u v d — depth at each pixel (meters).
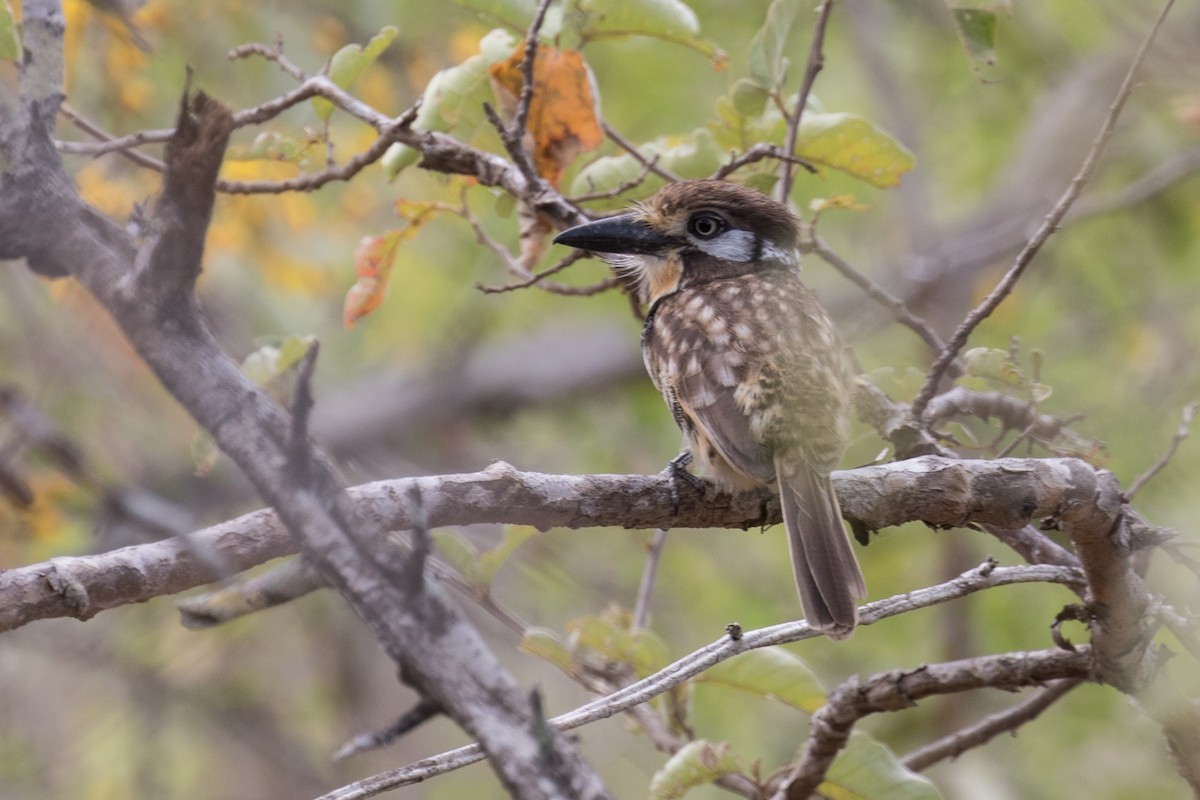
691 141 9.60
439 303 15.50
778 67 8.70
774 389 7.34
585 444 16.44
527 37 8.17
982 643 13.48
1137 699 7.17
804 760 7.50
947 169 16.77
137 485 8.20
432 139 8.61
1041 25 15.86
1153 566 9.61
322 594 15.38
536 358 16.66
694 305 8.11
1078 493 6.85
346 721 15.57
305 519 4.01
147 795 15.28
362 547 3.98
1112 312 15.21
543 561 14.36
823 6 8.58
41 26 5.55
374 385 16.23
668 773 7.67
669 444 16.30
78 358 12.02
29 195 4.81
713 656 6.42
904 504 7.00
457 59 13.13
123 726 15.33
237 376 4.31
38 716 15.31
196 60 12.85
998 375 7.72
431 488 5.96
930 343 9.05
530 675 14.61
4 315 12.42
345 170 8.53
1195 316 15.16
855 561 6.90
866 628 13.85
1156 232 15.55
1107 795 12.01
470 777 15.62
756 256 8.78
